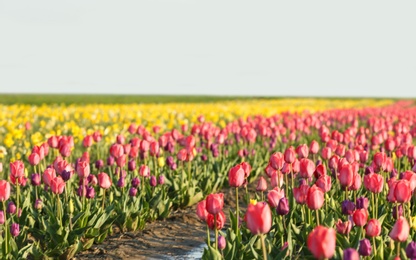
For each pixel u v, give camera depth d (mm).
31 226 8961
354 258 4387
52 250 8125
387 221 8273
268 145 17641
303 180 8695
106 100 93125
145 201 10492
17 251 7516
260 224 4840
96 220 9219
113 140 17391
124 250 9000
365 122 29250
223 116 31781
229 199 12898
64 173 9188
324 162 11828
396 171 10992
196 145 16531
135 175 12023
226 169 13984
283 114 26078
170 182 12023
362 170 11875
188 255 8805
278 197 6934
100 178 9141
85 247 8906
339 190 10023
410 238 6961
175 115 30953
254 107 38562
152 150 11812
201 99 103875
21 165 8648
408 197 6316
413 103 64125
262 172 15797
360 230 6379
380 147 14758
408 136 13016
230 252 6711
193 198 11859
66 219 8867
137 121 24344
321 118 23312
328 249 4152
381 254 6125
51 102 80312
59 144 11578
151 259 8594
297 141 19656
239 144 17547
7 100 83375
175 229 10344
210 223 6344
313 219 8234
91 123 26875
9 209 8461
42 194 10391
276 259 6438
